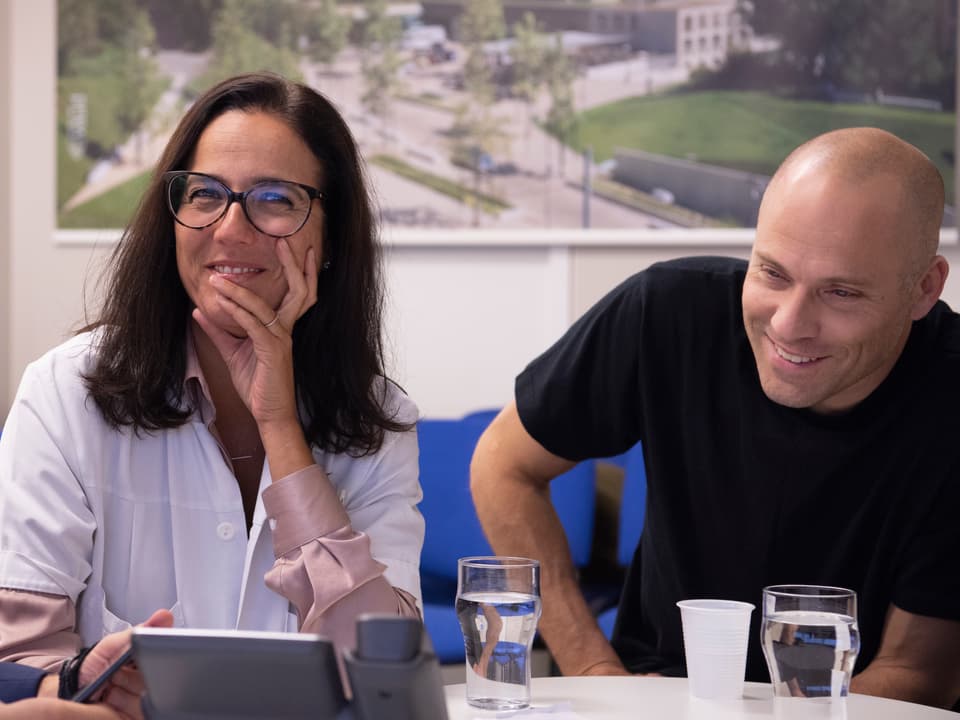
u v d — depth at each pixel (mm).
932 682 1490
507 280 3627
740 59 3537
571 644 1633
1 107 3600
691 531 1634
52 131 3643
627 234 3572
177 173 1329
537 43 3582
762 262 1390
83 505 1308
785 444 1532
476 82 3598
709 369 1601
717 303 1606
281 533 1286
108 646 1046
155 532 1362
